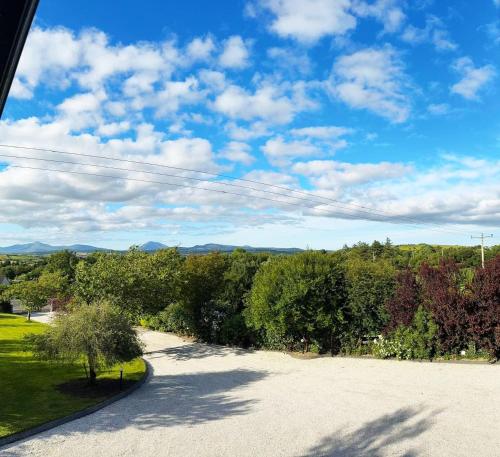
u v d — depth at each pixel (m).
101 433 10.13
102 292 21.14
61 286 38.81
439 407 11.38
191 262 27.59
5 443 9.49
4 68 2.80
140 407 12.36
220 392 14.02
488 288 17.38
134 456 8.73
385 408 11.52
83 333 13.74
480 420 10.27
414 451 8.65
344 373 16.50
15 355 20.34
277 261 23.80
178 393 14.01
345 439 9.42
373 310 20.81
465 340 18.12
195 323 27.67
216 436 9.79
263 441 9.43
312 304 20.89
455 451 8.58
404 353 18.73
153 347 25.03
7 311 49.50
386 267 22.53
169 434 9.98
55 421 10.80
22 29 2.55
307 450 8.91
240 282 28.62
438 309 18.17
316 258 22.22
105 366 14.66
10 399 12.86
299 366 18.47
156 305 23.17
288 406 12.05
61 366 17.77
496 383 13.77
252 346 24.52
